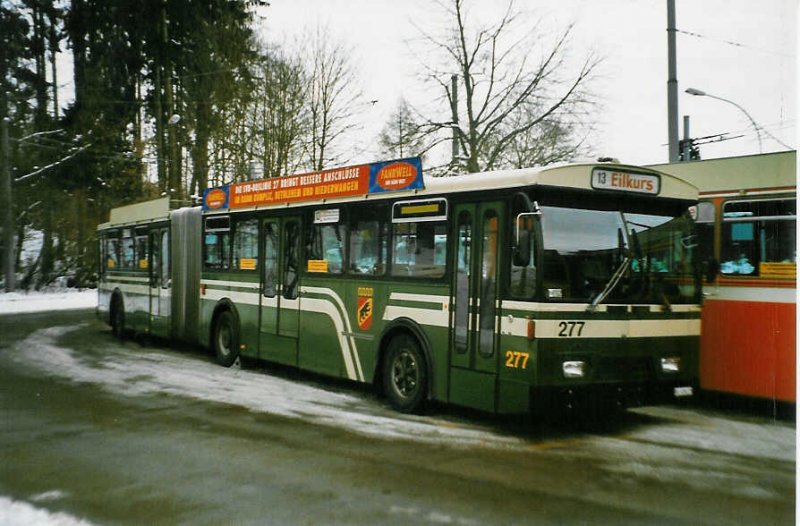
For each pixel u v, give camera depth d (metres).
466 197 8.39
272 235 12.19
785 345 8.80
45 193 37.22
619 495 5.98
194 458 7.14
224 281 13.52
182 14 32.88
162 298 16.06
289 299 11.66
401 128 25.73
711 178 9.52
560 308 7.50
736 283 9.24
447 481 6.36
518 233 7.46
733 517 5.46
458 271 8.47
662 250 8.22
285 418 8.98
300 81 31.00
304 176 11.41
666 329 8.14
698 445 7.65
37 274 38.62
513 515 5.50
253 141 31.48
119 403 9.97
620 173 7.94
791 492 6.05
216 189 13.93
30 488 6.23
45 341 18.06
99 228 20.53
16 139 35.00
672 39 15.92
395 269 9.47
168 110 34.19
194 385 11.45
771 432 8.27
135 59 35.19
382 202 9.77
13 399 10.28
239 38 33.03
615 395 7.76
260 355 12.41
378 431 8.27
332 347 10.64
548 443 7.73
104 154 37.62
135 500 5.89
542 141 24.70
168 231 15.85
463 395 8.31
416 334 9.01
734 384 9.23
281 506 5.72
